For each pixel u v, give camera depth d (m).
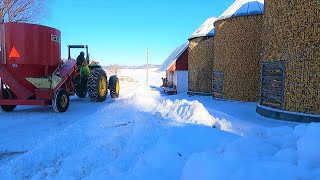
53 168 3.89
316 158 2.19
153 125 4.62
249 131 5.23
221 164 2.39
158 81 46.84
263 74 9.33
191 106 5.95
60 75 9.28
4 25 8.80
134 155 3.87
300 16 7.77
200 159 2.55
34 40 8.92
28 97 9.23
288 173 2.08
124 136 4.83
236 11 12.66
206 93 17.12
